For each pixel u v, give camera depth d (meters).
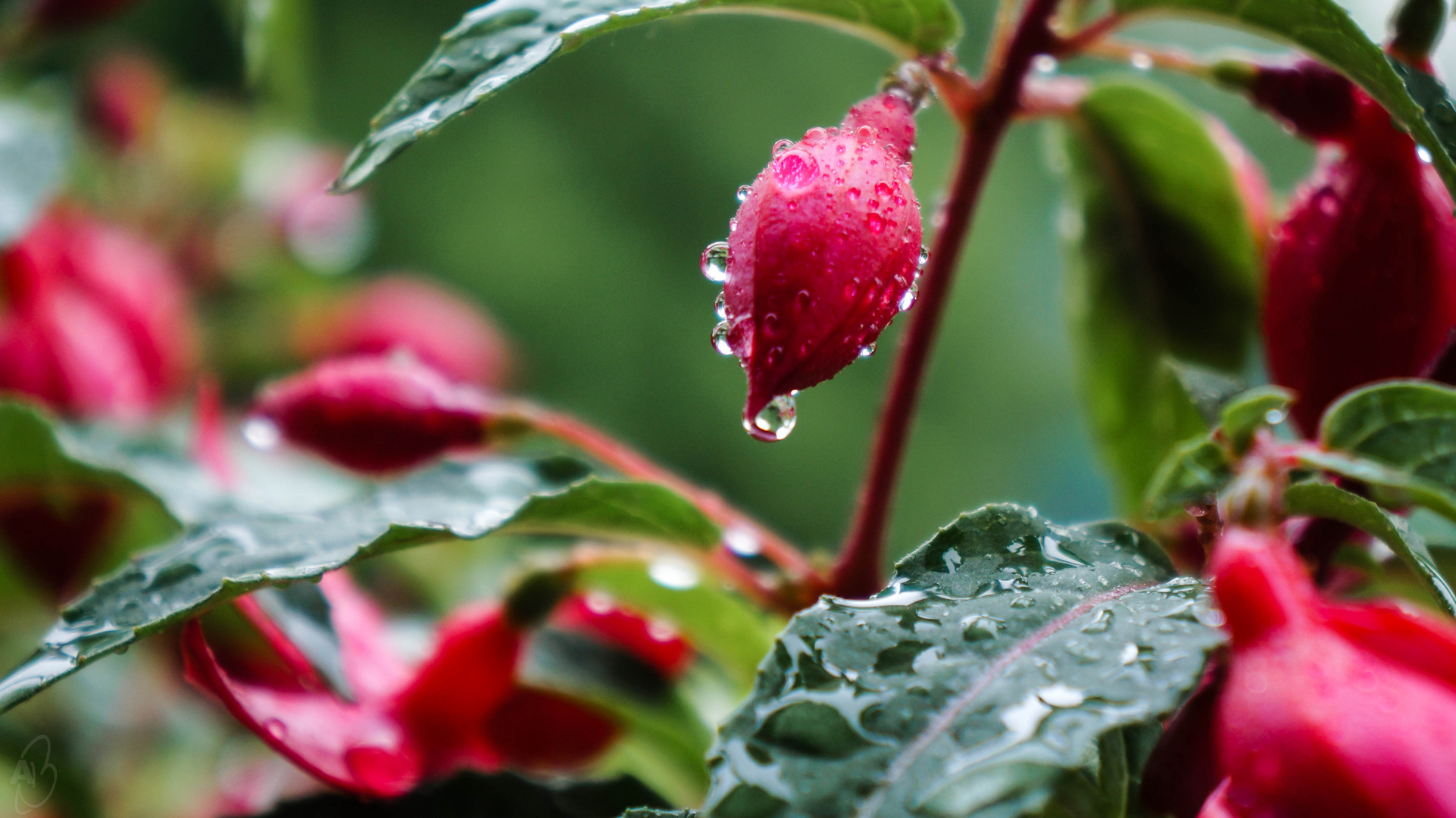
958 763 0.32
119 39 1.04
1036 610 0.33
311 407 0.39
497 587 0.55
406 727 0.39
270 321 0.74
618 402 1.53
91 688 0.52
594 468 0.39
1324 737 0.32
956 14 0.36
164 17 1.07
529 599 0.40
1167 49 0.37
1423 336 0.36
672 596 0.40
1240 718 0.33
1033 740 0.32
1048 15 0.37
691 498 0.38
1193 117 0.39
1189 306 0.41
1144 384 0.41
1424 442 0.35
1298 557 0.35
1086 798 0.34
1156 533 0.38
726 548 0.38
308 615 0.39
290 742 0.37
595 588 0.41
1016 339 1.66
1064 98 0.40
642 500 0.37
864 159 0.34
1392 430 0.35
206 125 0.74
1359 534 0.37
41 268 0.47
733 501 1.57
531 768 0.41
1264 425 0.35
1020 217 1.62
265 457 0.47
